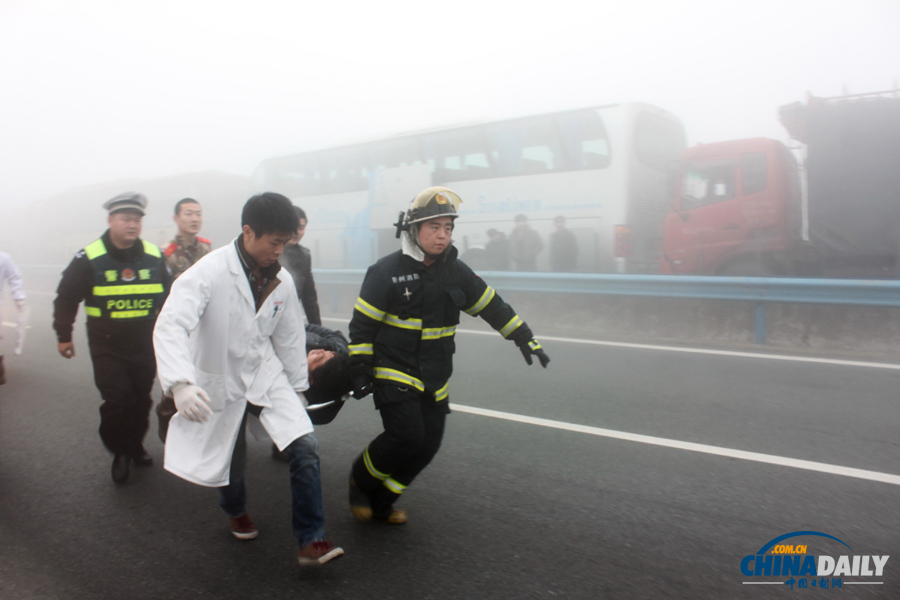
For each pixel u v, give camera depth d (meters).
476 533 3.10
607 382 6.09
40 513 3.44
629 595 2.54
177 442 2.67
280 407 2.69
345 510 3.40
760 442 4.33
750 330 8.11
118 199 3.72
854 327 7.47
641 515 3.27
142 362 3.92
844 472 3.79
